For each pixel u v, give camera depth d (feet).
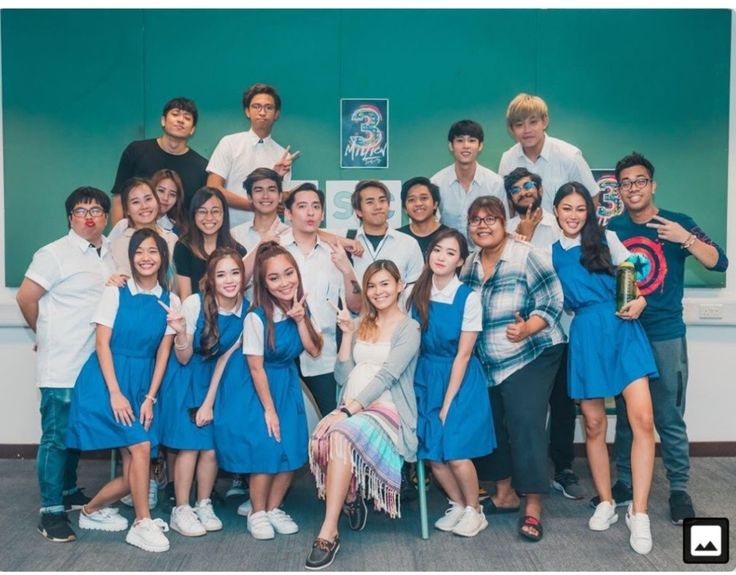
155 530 8.95
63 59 12.44
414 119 12.51
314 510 10.46
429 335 9.40
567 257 9.53
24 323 12.77
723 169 12.74
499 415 10.02
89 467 12.71
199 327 9.44
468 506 9.44
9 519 10.01
